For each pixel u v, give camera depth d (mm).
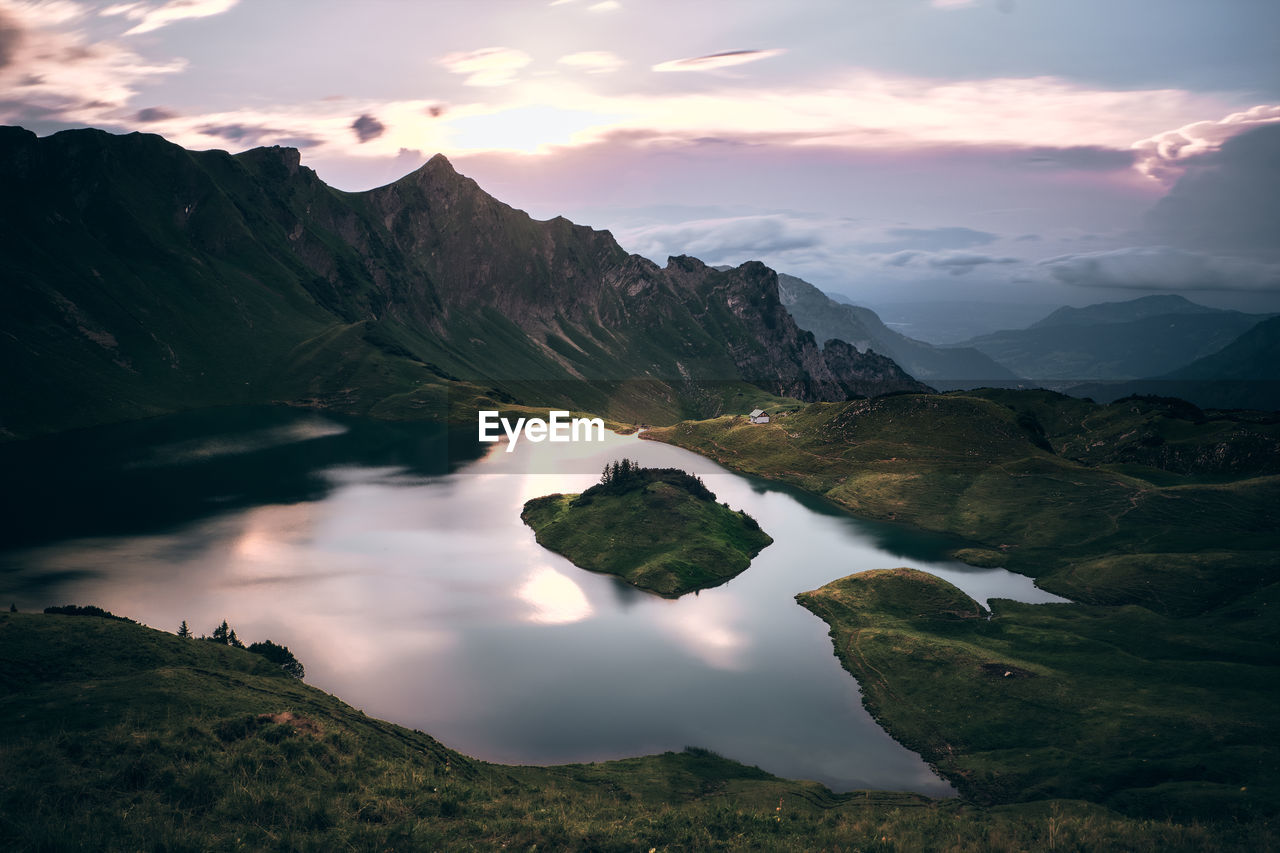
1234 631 157125
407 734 81125
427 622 159500
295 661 132000
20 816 42969
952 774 109188
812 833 52219
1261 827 61156
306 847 43250
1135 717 117250
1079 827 52969
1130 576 188250
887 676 139000
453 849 44750
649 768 102188
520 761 106938
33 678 79312
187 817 45500
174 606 159875
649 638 156375
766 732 120312
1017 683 130375
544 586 185625
